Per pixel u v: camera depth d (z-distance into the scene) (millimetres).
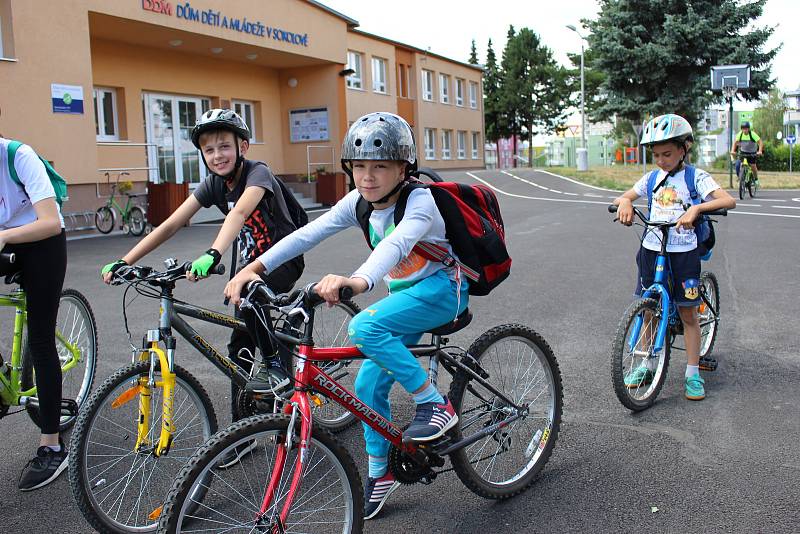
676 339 5973
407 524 3219
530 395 3645
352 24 24844
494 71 56125
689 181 4578
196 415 3371
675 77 33844
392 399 4793
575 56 38500
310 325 2643
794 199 18734
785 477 3529
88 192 15195
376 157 2773
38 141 14242
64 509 3408
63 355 4453
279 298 2617
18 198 3684
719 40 32281
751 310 6914
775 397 4633
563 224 14258
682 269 4574
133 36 18297
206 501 2549
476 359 3385
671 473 3623
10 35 13750
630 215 4605
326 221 3084
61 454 3730
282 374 2838
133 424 3180
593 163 84938
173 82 20625
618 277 8758
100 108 18812
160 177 20516
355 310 4730
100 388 3066
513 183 27250
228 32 19297
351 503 2742
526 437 3615
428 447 3035
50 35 14391
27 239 3488
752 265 9258
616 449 3932
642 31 33219
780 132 72562
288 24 21578
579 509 3305
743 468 3645
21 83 13922
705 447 3914
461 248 3080
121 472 3184
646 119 34969
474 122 42781
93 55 18203
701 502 3316
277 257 2971
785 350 5621
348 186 23297
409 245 2787
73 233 14555
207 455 2430
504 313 7051
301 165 25344
